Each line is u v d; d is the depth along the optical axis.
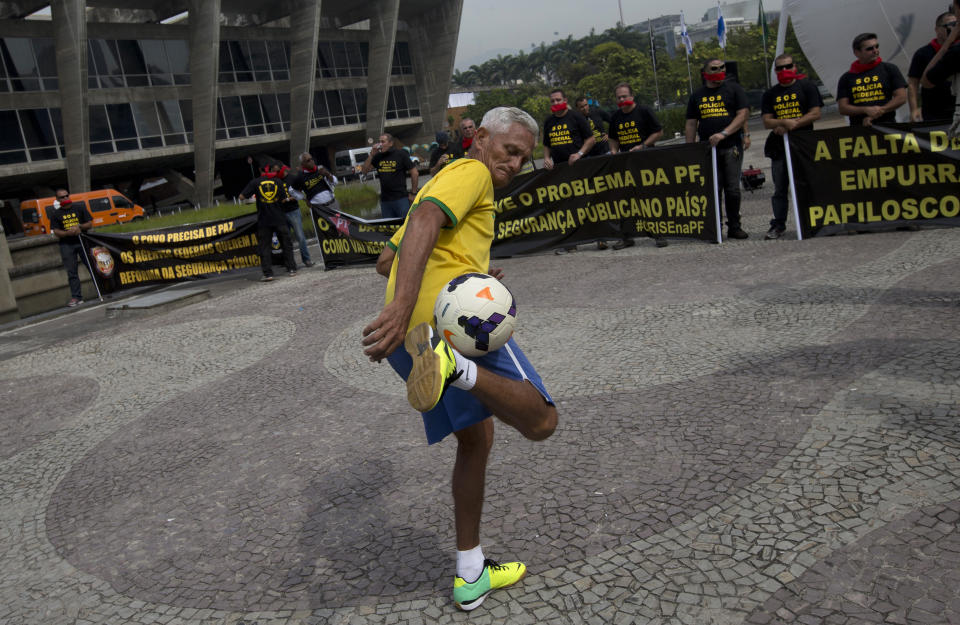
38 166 37.03
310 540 3.04
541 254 9.31
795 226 8.41
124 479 4.04
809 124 7.56
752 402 3.70
